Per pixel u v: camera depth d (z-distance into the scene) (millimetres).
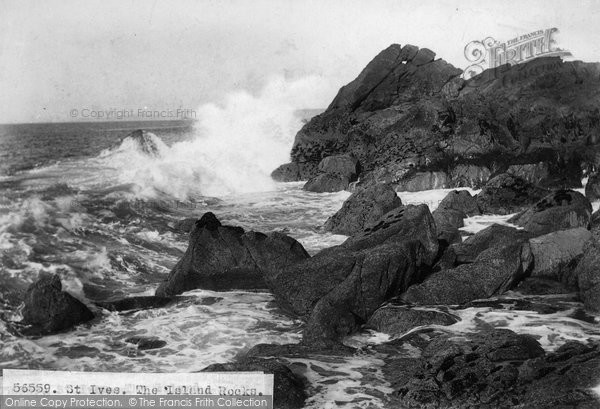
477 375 7859
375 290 10719
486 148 22859
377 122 25719
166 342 9945
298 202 21188
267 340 10055
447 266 12500
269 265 12211
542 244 12234
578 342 8617
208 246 12414
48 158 27750
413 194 21344
